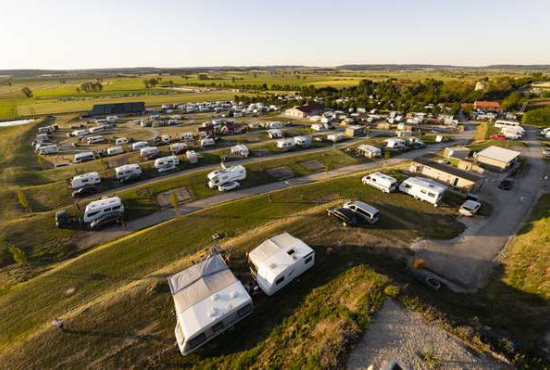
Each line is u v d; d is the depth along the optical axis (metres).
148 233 28.64
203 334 15.80
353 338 14.13
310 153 54.06
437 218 31.09
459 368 12.77
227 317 16.56
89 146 64.31
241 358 14.86
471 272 22.97
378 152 52.66
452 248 26.02
